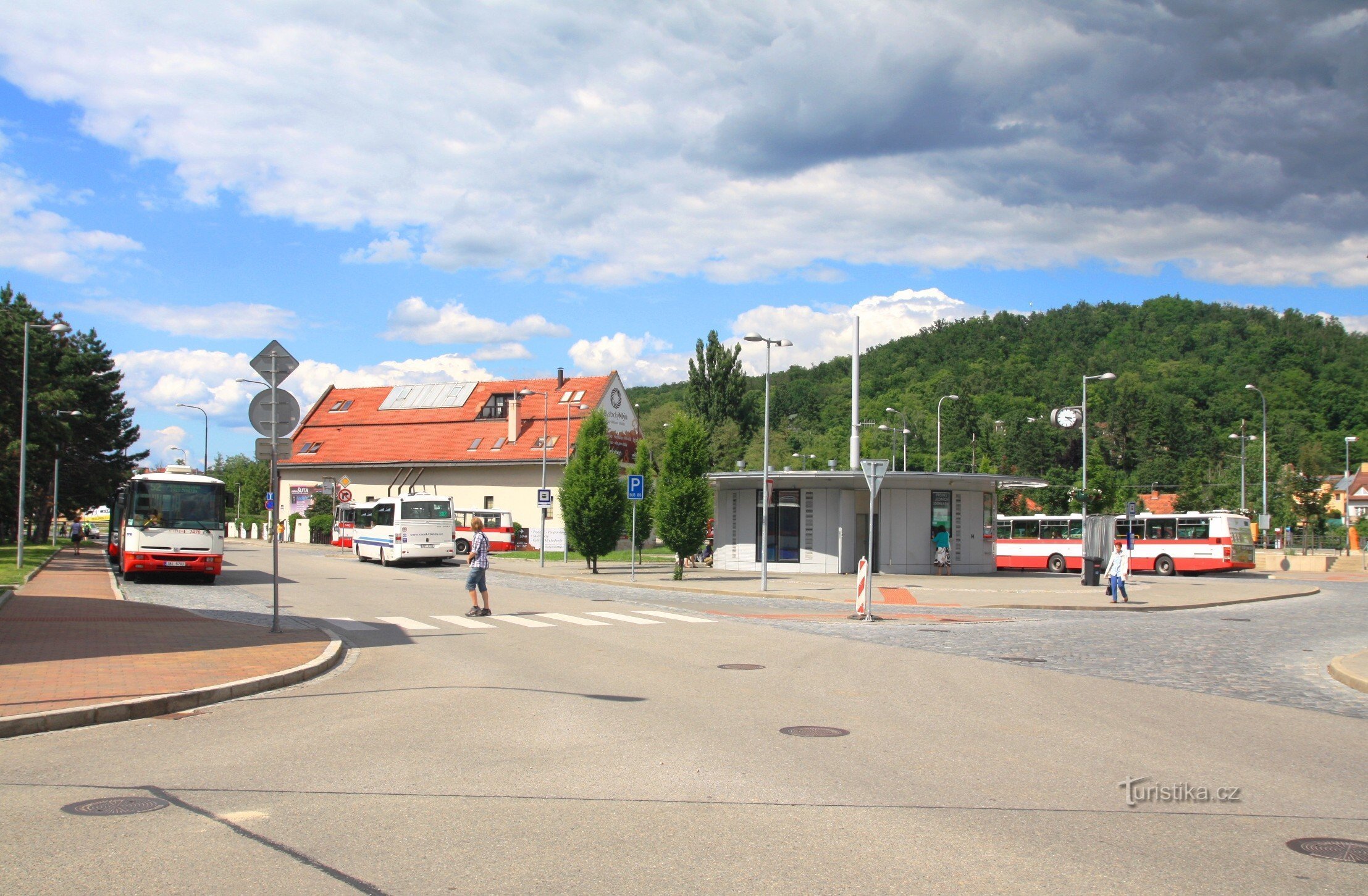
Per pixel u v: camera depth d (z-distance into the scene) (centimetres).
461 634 1672
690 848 539
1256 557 5281
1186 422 10338
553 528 5866
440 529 3847
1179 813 622
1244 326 12962
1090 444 8444
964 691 1105
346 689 1104
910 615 2153
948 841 555
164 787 668
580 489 3575
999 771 727
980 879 494
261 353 1609
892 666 1309
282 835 559
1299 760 782
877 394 12400
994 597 2705
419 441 6719
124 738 834
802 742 818
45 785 672
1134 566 4356
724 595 2747
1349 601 2955
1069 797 656
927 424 10075
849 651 1480
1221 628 2017
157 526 2661
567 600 2462
